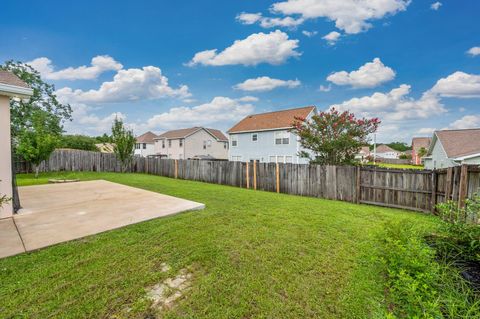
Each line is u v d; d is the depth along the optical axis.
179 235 3.49
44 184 8.70
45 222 4.00
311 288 2.25
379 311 1.81
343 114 9.38
